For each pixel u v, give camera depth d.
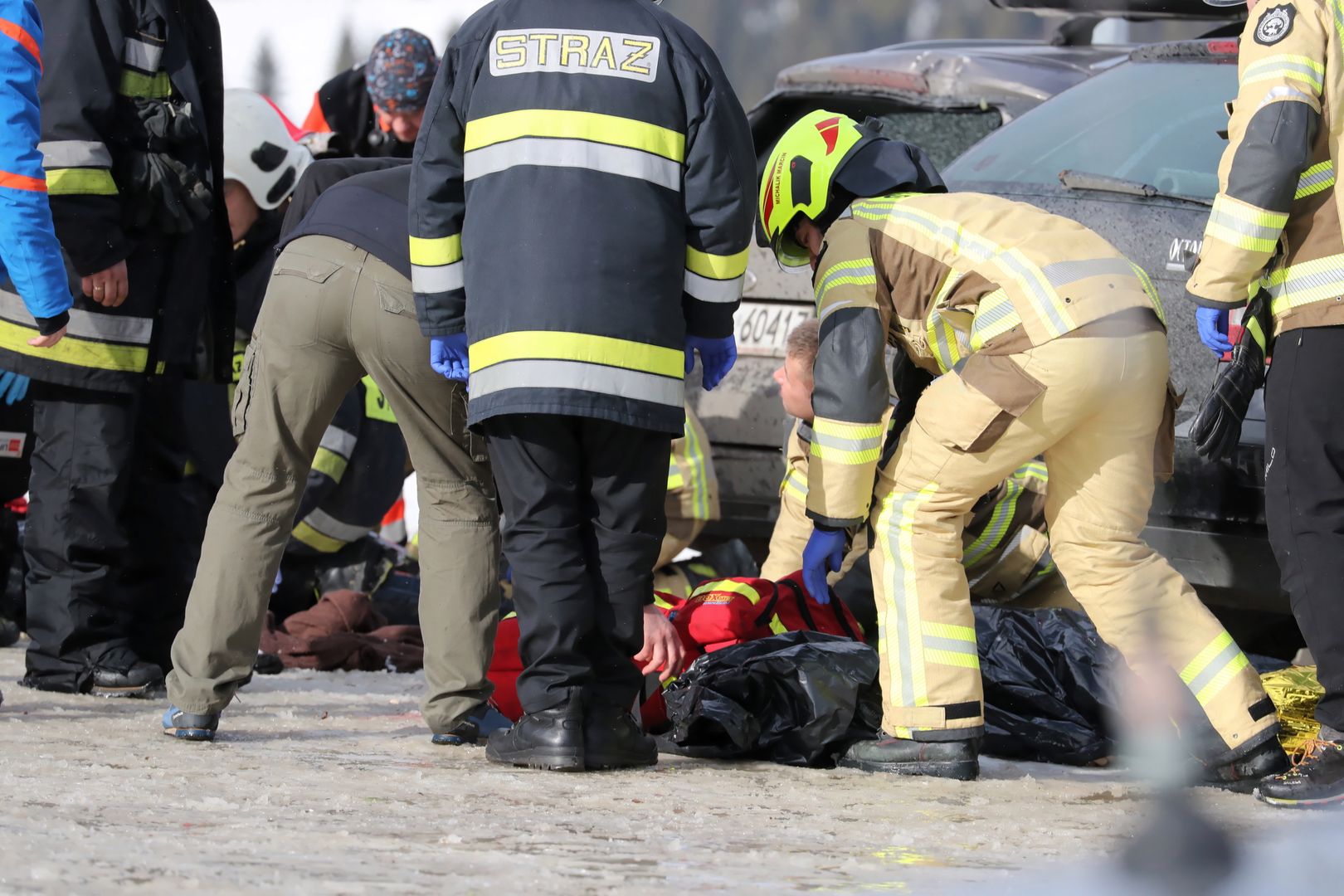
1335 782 11.89
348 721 15.77
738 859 8.87
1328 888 8.17
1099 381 12.68
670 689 14.38
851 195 14.05
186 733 13.84
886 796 11.88
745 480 21.98
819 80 25.42
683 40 12.95
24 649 22.44
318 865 8.17
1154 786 7.27
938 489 13.20
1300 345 12.40
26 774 11.23
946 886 8.15
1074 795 12.21
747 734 13.80
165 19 17.39
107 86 16.73
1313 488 12.35
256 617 14.06
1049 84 23.98
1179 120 18.73
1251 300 12.95
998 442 12.88
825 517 13.34
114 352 17.08
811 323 16.92
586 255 12.52
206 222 17.94
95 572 17.34
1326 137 12.30
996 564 17.48
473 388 12.78
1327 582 12.22
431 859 8.52
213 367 18.56
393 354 13.79
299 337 13.97
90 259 16.62
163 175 17.14
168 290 17.66
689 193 12.91
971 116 25.38
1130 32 31.16
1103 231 17.67
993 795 12.12
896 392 14.37
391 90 25.42
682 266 12.99
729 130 12.93
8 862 7.82
